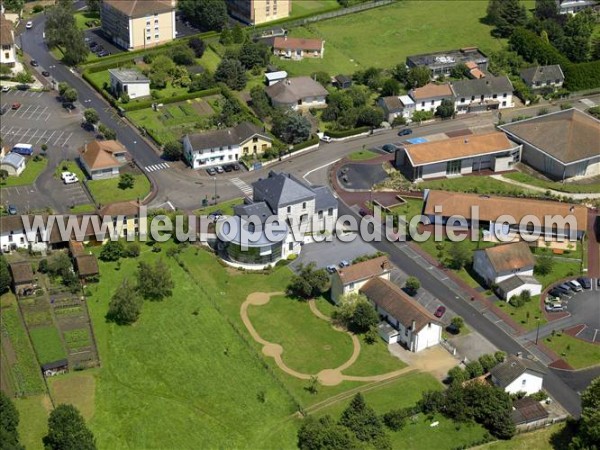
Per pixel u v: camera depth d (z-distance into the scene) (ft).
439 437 583.99
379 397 616.80
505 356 645.51
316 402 612.29
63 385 622.95
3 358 646.74
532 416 590.96
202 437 581.94
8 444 537.65
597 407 570.05
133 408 603.67
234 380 630.74
